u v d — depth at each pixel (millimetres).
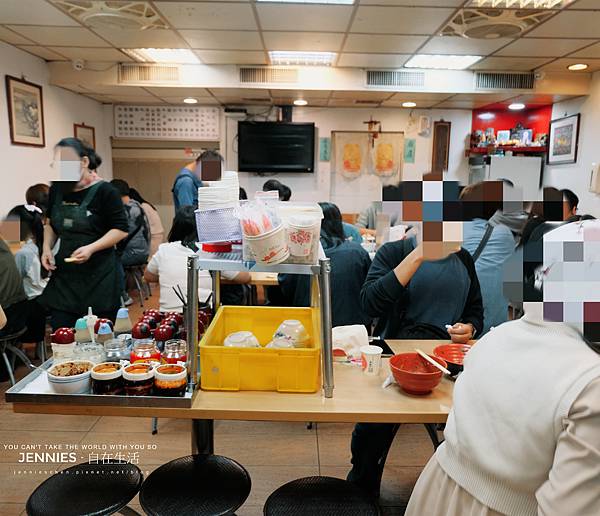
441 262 1794
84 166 2527
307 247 1286
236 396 1354
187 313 1328
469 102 5965
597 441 701
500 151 6258
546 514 733
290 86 5098
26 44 4324
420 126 6680
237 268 1294
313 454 2336
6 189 4301
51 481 1350
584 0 3113
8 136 4328
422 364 1490
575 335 811
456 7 3279
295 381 1373
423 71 5098
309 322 1694
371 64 4910
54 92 5188
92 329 1704
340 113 6684
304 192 6840
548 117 6113
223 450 2357
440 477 1006
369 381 1478
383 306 1696
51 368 1342
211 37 4043
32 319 3252
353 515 1230
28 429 2516
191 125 6699
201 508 1240
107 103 6523
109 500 1273
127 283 5074
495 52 4355
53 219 2578
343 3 3248
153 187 7012
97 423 2590
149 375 1293
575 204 3338
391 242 1885
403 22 3588
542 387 781
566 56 4441
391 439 1813
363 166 6789
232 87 5125
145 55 4770
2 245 2773
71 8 3406
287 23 3662
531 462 795
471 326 1772
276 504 1270
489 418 867
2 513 1869
